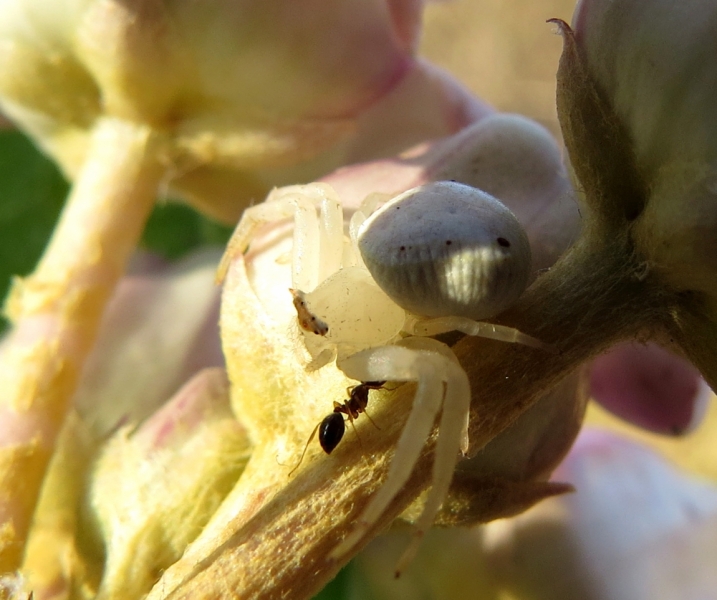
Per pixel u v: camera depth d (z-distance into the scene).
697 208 0.06
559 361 0.06
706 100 0.06
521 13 0.26
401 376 0.06
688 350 0.06
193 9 0.07
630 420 0.08
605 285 0.06
